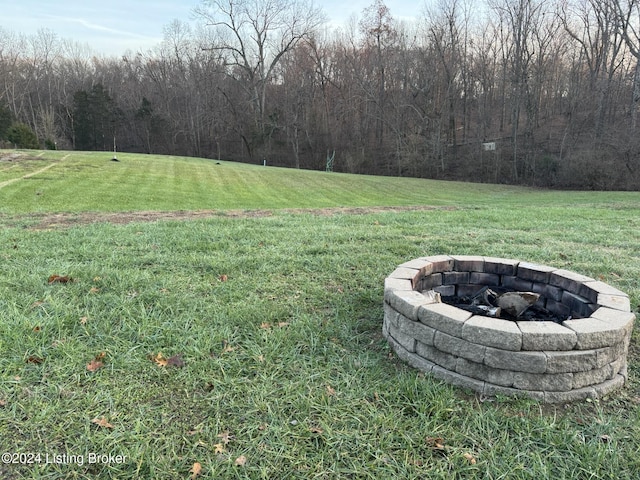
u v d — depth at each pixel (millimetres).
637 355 2600
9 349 2396
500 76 30016
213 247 4848
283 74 37344
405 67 30656
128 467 1684
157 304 3090
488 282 3338
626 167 22297
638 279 4059
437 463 1729
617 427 1942
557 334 2023
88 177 13914
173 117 40438
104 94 38000
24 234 5273
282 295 3475
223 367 2352
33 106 41250
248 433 1868
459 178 28484
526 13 26141
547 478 1653
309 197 14328
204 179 16156
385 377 2311
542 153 26750
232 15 36406
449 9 28984
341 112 34969
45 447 1762
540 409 2035
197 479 1633
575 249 5230
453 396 2121
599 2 25047
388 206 11258
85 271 3711
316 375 2311
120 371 2279
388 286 2674
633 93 23328
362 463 1725
